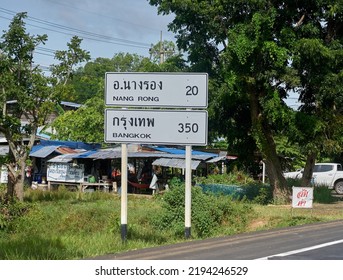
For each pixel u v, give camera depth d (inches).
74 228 684.7
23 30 871.1
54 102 918.4
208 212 666.2
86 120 1572.3
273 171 1027.9
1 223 652.7
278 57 904.9
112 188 1305.4
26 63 887.7
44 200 1032.8
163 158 1233.4
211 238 538.3
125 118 510.6
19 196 891.4
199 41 1122.7
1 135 1487.5
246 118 1104.8
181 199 658.8
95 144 1487.5
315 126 960.3
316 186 1210.6
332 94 949.8
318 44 906.1
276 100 941.2
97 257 407.5
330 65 946.1
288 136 984.3
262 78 933.2
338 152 1013.8
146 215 735.7
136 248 469.1
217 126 1131.9
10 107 959.6
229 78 956.6
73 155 1301.7
